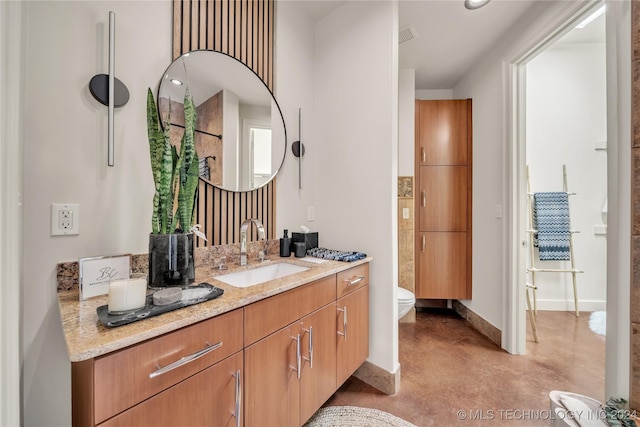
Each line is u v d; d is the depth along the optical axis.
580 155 2.95
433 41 2.30
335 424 1.38
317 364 1.31
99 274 0.97
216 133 1.47
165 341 0.74
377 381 1.70
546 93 2.97
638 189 1.07
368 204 1.78
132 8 1.15
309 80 2.06
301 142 1.98
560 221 2.86
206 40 1.43
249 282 1.46
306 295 1.24
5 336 0.58
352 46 1.86
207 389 0.84
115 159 1.11
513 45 2.08
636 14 1.07
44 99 0.94
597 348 2.17
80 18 1.02
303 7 1.96
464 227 2.81
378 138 1.72
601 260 2.92
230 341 0.91
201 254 1.40
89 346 0.60
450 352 2.14
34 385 0.93
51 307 0.96
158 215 1.02
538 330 2.49
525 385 1.70
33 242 0.92
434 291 2.85
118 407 0.65
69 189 1.00
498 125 2.30
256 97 1.67
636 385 1.08
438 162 2.86
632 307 1.09
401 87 2.79
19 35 0.63
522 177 2.13
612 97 1.17
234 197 1.58
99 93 1.05
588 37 2.81
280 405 1.11
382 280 1.71
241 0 1.61
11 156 0.60
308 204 2.04
